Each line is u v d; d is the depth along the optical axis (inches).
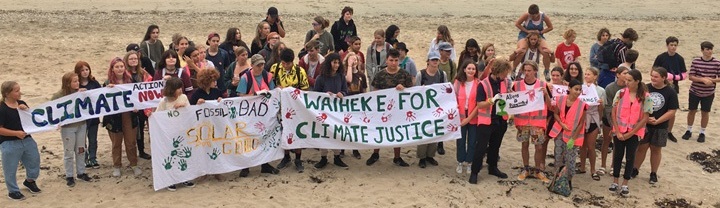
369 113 371.9
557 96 349.1
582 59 730.2
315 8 1042.1
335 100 368.8
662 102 350.6
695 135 465.1
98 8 1005.8
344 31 510.6
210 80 348.2
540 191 352.8
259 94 357.7
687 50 775.1
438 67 399.5
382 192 344.5
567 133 346.0
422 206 328.5
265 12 1001.5
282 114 362.3
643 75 663.8
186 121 339.6
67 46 737.6
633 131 335.6
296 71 374.3
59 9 987.9
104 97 346.0
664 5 1130.0
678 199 348.8
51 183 347.3
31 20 881.5
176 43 420.8
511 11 1053.8
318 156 403.2
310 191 344.2
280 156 369.4
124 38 788.0
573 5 1119.6
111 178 355.6
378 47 432.1
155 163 332.5
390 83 373.1
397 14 1003.9
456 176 371.9
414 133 371.2
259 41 475.8
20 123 315.3
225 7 1035.3
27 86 571.5
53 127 327.3
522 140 361.1
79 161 346.6
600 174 378.9
